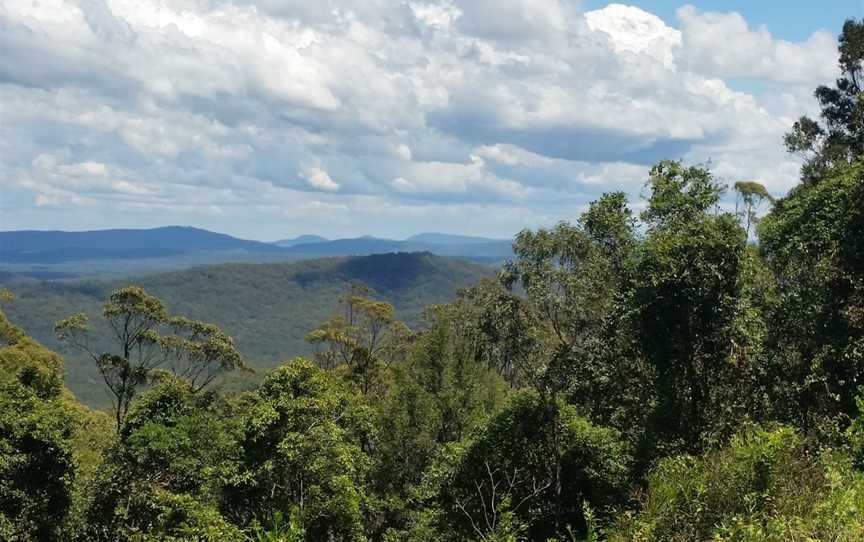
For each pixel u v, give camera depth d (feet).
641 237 58.44
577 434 58.90
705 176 58.49
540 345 58.70
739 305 52.90
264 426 70.28
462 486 61.57
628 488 53.78
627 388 60.85
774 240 63.26
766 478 22.93
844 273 53.16
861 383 47.50
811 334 53.11
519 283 59.31
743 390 53.93
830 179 62.80
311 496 70.03
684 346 52.85
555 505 57.98
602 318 57.82
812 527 18.92
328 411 75.72
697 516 22.43
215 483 71.92
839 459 23.98
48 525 69.00
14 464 66.18
